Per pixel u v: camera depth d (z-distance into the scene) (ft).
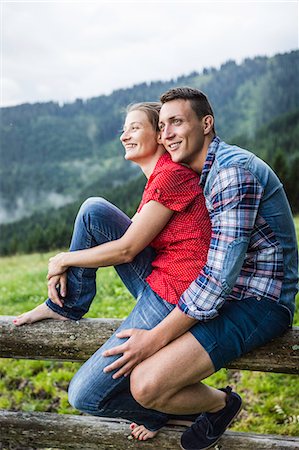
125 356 8.26
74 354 9.60
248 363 9.03
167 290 8.70
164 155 9.25
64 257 9.07
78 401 8.93
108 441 9.78
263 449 9.38
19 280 37.22
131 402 9.00
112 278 28.53
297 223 53.21
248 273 8.47
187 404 8.61
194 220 8.64
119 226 9.14
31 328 9.61
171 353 8.16
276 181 8.31
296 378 15.51
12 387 16.31
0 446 10.94
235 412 9.22
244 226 7.89
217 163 8.20
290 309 8.63
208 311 8.02
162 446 9.55
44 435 10.02
